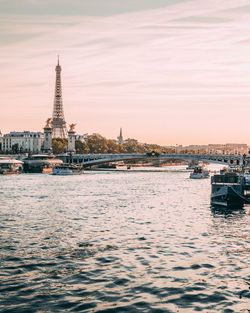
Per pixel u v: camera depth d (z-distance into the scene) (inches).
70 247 1991.9
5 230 2407.7
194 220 2775.6
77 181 7071.9
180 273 1596.9
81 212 3154.5
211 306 1294.3
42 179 7711.6
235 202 3417.8
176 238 2188.7
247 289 1432.1
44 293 1400.1
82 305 1304.1
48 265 1697.8
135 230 2413.9
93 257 1814.7
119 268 1658.5
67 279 1533.0
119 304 1311.5
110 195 4517.7
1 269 1644.9
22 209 3326.8
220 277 1552.7
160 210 3272.6
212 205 3587.6
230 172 4210.1
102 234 2298.2
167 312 1253.1
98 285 1471.5
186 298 1355.8
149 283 1489.9
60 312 1254.9
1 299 1350.9
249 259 1779.0
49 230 2411.4
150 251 1914.4
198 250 1930.4
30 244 2052.2
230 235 2267.5
